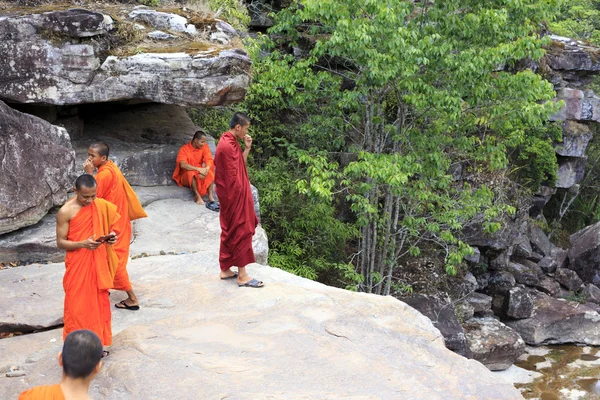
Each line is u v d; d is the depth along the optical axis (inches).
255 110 665.6
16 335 249.9
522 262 821.9
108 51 412.8
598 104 892.0
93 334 136.9
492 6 522.9
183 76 413.7
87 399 133.7
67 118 458.9
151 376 193.5
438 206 653.3
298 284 285.7
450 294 697.6
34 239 334.0
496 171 737.6
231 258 273.0
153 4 489.1
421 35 523.2
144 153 445.7
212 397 180.9
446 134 600.7
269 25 722.2
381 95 579.5
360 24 479.5
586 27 1159.0
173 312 253.0
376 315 248.2
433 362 215.8
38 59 392.8
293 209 613.3
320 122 596.1
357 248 676.7
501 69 767.7
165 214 404.2
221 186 262.5
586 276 863.7
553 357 670.5
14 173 335.0
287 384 189.3
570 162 908.6
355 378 194.4
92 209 208.7
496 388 201.6
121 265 250.2
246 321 237.8
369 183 556.7
